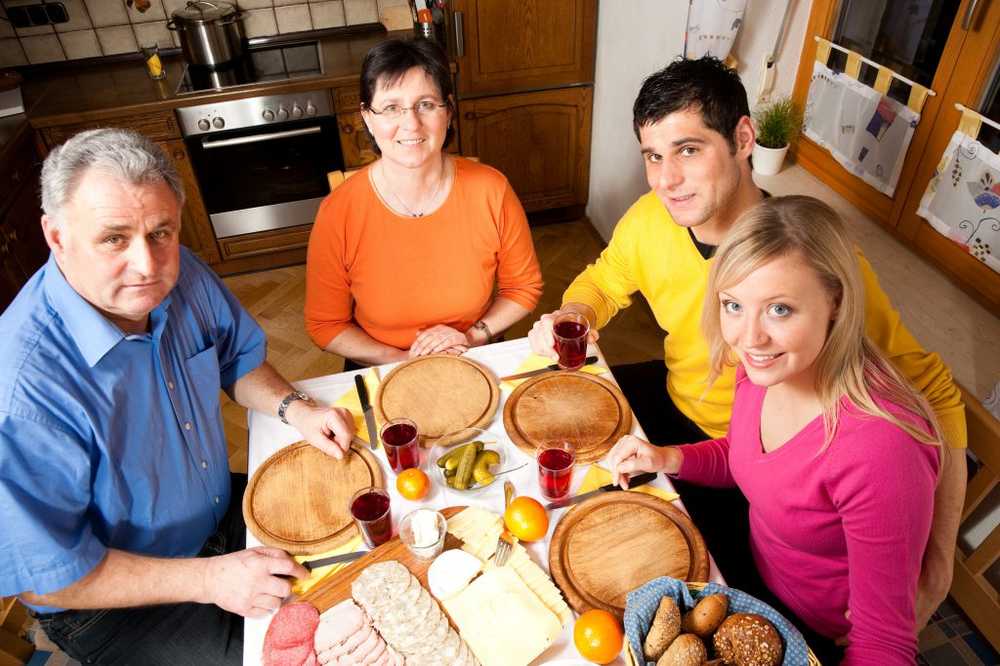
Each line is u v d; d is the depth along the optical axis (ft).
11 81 8.64
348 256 5.61
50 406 3.51
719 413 5.27
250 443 4.52
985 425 4.05
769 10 7.52
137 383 3.94
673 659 2.85
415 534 3.63
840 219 3.13
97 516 3.93
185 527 4.40
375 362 5.88
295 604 3.47
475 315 6.07
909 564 3.21
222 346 4.82
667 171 4.35
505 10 9.63
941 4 6.09
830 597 3.83
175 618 4.29
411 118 4.91
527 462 4.25
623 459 4.13
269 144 9.81
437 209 5.45
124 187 3.32
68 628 4.11
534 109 10.61
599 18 10.02
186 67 10.08
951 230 6.29
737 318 3.31
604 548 3.69
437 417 4.56
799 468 3.48
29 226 8.70
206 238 10.43
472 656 3.19
